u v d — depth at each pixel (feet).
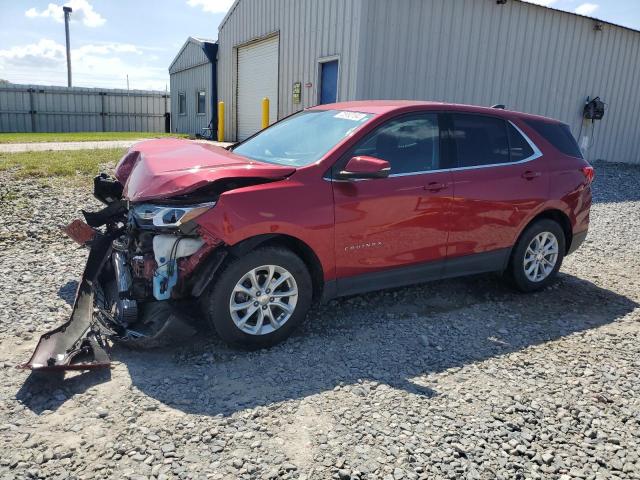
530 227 16.79
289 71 45.29
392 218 13.61
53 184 27.61
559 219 17.80
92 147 45.80
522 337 14.07
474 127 15.71
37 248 18.86
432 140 14.75
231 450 8.84
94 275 14.19
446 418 10.08
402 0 35.81
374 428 9.63
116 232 14.97
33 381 10.56
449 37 38.47
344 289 13.50
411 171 14.17
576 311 16.17
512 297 17.12
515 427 9.88
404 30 36.40
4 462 8.23
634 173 47.73
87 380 10.74
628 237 26.02
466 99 40.63
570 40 45.55
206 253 11.37
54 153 38.42
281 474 8.32
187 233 11.27
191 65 71.26
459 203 14.78
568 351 13.33
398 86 37.04
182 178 11.50
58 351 10.78
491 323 14.92
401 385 11.23
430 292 17.11
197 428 9.37
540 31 43.14
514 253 16.72
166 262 11.53
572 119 48.55
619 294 17.93
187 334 11.60
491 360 12.63
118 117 99.14
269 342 12.52
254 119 54.85
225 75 60.70
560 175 17.07
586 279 19.40
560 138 17.69
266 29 48.85
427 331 14.11
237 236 11.52
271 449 8.91
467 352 13.00
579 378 11.94
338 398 10.58
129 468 8.27
